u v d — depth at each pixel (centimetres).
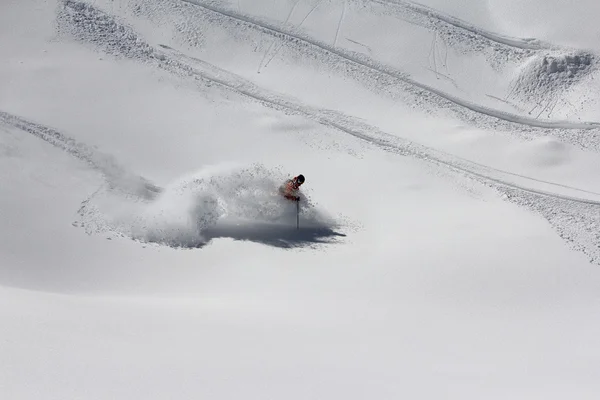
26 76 6412
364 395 1647
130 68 6856
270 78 7106
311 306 3259
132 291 3431
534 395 1814
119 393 1393
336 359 2133
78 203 4441
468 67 7612
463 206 5241
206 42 7462
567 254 4531
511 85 7444
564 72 7506
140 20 7594
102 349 1805
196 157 5581
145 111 6222
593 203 5562
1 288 2723
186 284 3631
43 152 5144
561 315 3528
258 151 5806
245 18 7838
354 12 8131
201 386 1540
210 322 2583
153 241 4103
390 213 4969
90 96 6294
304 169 5566
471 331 3017
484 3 8519
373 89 7144
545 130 6850
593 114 7106
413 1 8438
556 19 8281
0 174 4628
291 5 8119
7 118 5603
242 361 1902
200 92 6681
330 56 7500
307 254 4175
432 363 2245
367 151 6044
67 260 3706
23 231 3931
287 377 1759
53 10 7481
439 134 6556
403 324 3017
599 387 1975
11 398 1269
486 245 4522
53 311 2323
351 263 4103
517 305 3666
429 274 4006
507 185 5728
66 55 6881
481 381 1984
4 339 1728
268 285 3684
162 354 1861
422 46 7794
